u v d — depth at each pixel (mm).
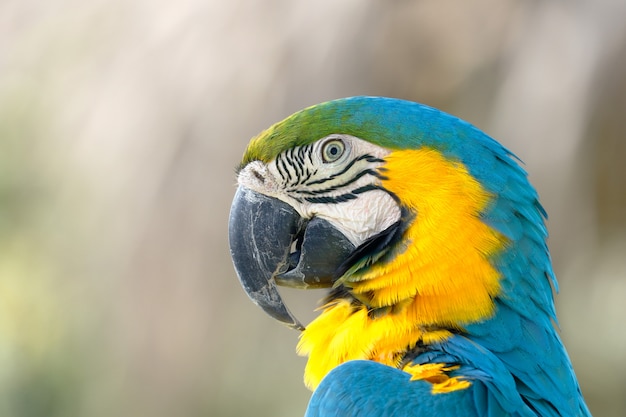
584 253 11000
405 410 5164
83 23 12797
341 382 5379
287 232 6441
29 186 14094
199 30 11641
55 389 14758
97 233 12234
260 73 11289
